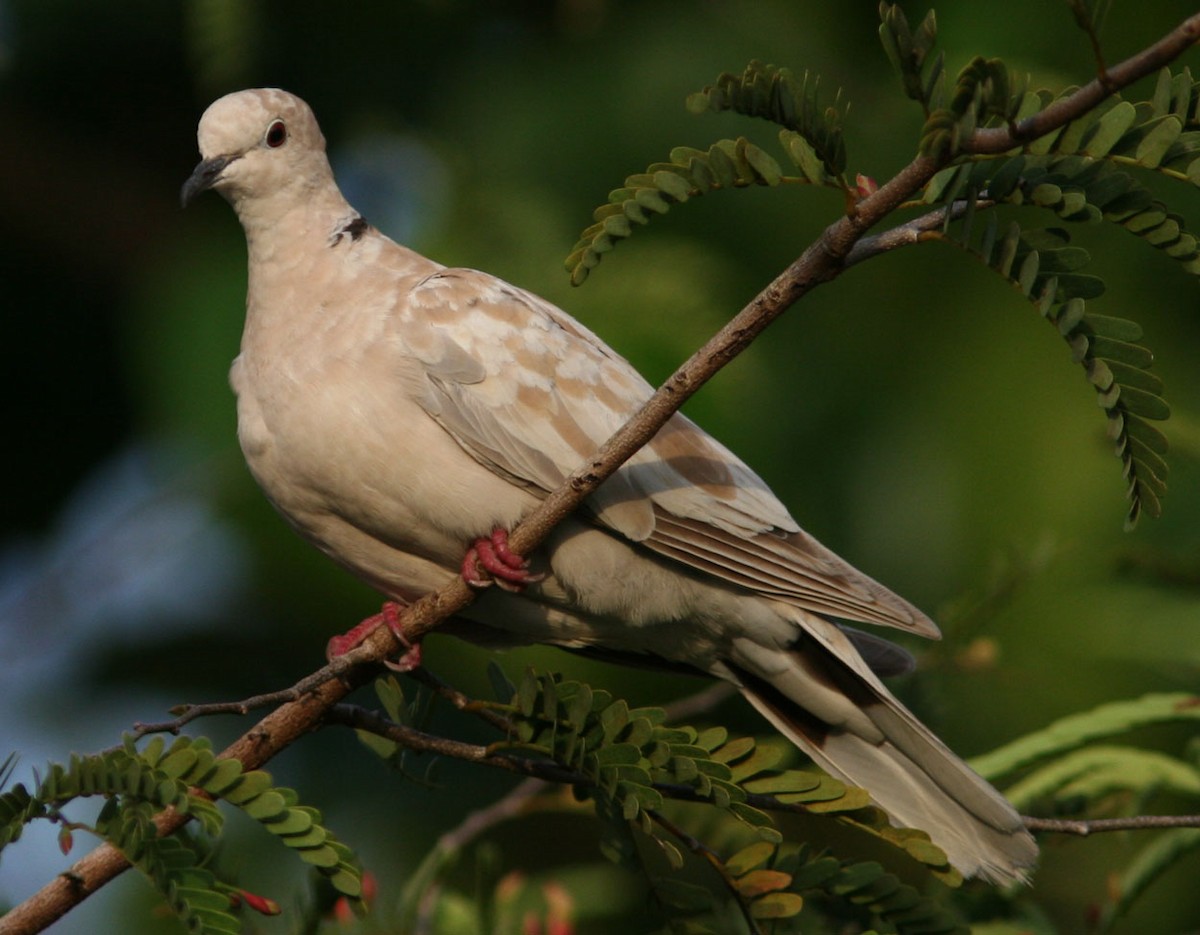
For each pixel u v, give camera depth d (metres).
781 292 5.28
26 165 11.84
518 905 7.89
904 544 9.77
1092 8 4.36
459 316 7.76
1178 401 9.42
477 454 7.54
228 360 9.88
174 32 11.40
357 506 7.63
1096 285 4.83
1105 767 7.54
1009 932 7.39
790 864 6.00
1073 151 4.75
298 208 8.20
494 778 10.23
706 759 5.52
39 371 12.14
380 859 10.03
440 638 9.47
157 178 12.21
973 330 9.78
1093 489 9.35
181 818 5.49
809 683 7.76
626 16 10.62
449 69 10.90
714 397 9.30
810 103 5.02
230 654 10.66
